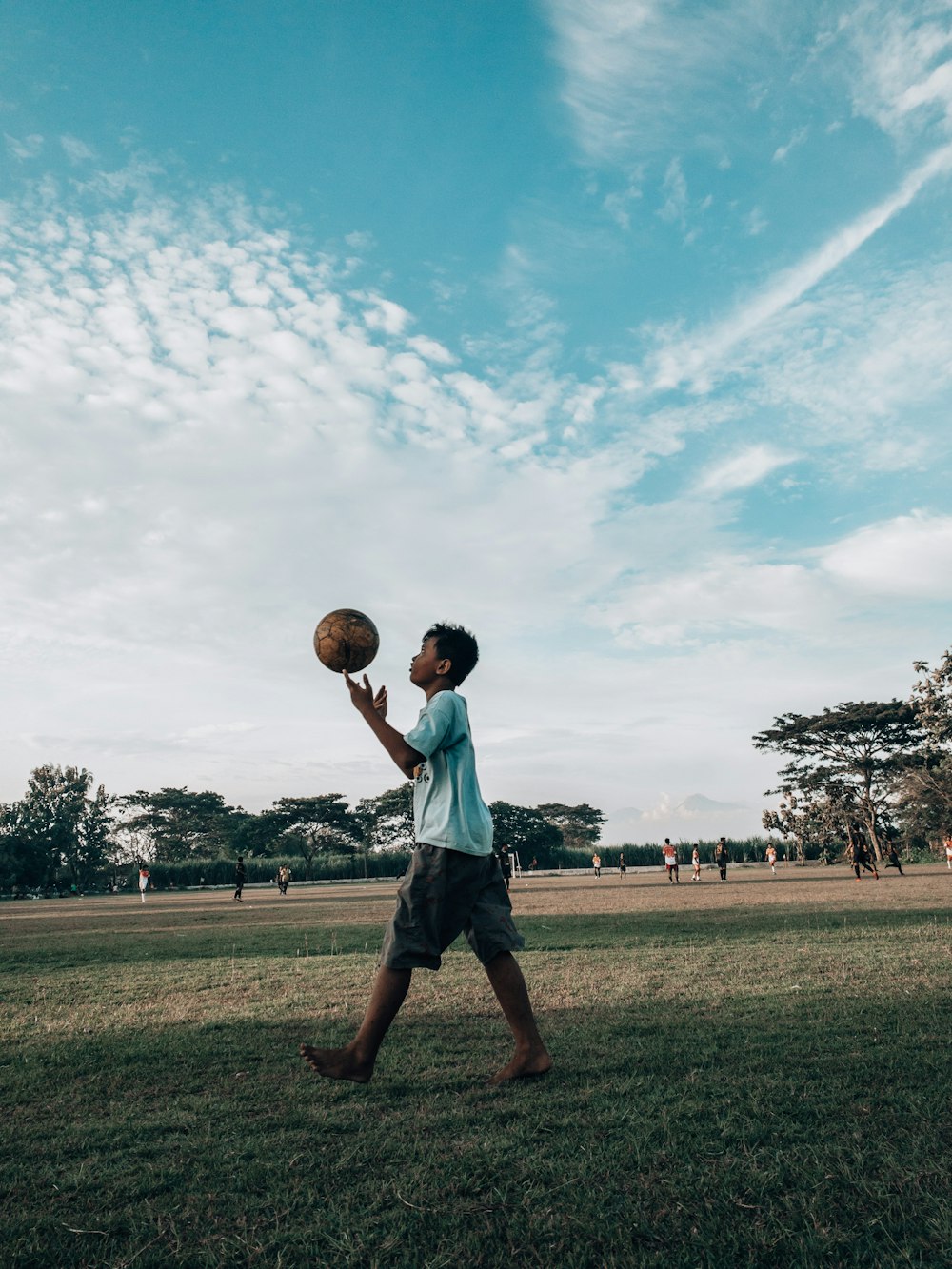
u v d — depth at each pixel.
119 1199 2.55
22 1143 3.07
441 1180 2.59
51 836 65.69
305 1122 3.21
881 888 21.48
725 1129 2.95
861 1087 3.42
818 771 59.38
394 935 3.49
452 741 3.68
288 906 24.86
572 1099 3.38
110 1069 4.18
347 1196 2.50
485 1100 3.42
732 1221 2.26
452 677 3.91
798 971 6.98
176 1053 4.50
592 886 32.19
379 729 3.64
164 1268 2.12
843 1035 4.42
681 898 20.45
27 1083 3.94
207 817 87.62
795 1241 2.13
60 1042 4.92
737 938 9.96
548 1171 2.63
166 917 20.77
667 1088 3.48
